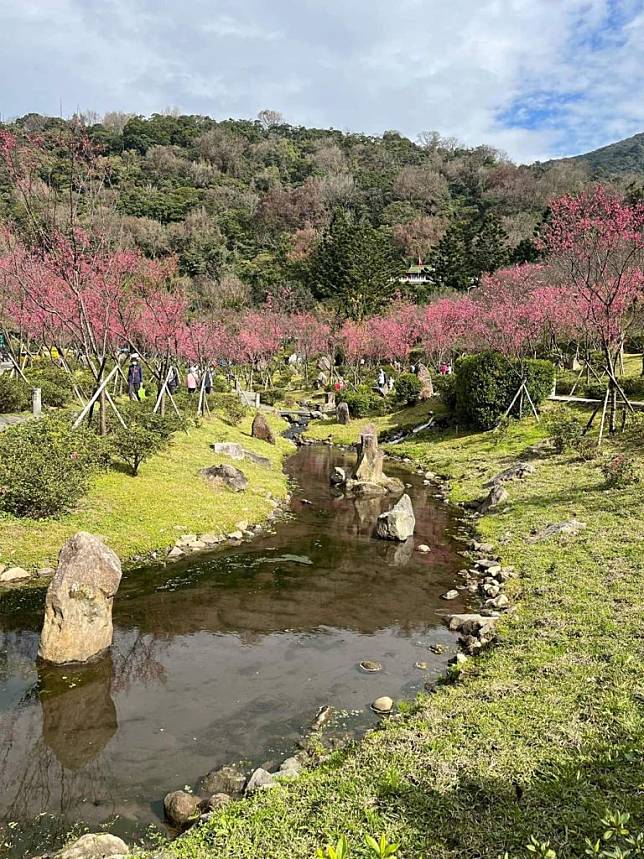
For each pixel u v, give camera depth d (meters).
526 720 6.53
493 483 19.61
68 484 13.53
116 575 8.95
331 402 42.62
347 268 69.94
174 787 6.12
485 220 73.50
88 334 19.73
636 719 6.32
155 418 19.84
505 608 10.38
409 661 8.91
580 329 30.44
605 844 4.50
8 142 17.97
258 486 19.39
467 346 44.59
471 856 4.53
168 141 103.56
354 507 18.47
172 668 8.52
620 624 8.75
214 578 12.06
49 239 18.97
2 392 22.95
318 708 7.60
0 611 9.84
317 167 118.31
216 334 38.78
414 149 137.50
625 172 114.44
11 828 5.50
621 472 16.19
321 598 11.25
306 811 5.23
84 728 7.04
